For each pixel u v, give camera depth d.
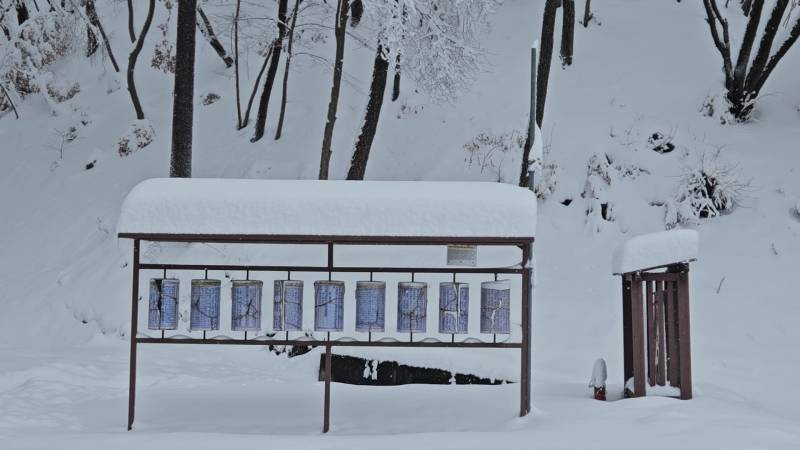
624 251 7.90
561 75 19.33
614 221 15.59
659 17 21.48
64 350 12.80
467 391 8.84
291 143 18.69
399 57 15.74
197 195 7.23
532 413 7.39
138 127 20.44
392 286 12.97
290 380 10.98
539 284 14.23
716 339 12.50
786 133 17.12
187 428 7.38
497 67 19.98
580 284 14.19
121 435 6.71
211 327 7.49
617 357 11.78
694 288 13.87
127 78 21.69
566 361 11.65
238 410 8.07
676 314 8.03
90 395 8.91
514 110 18.30
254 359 12.40
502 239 7.17
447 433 6.58
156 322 7.47
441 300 7.51
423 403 8.27
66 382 9.81
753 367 11.41
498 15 22.39
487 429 7.16
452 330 7.47
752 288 13.71
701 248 14.84
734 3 22.08
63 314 15.09
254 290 7.48
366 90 20.05
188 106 15.63
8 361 11.23
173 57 23.14
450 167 17.19
